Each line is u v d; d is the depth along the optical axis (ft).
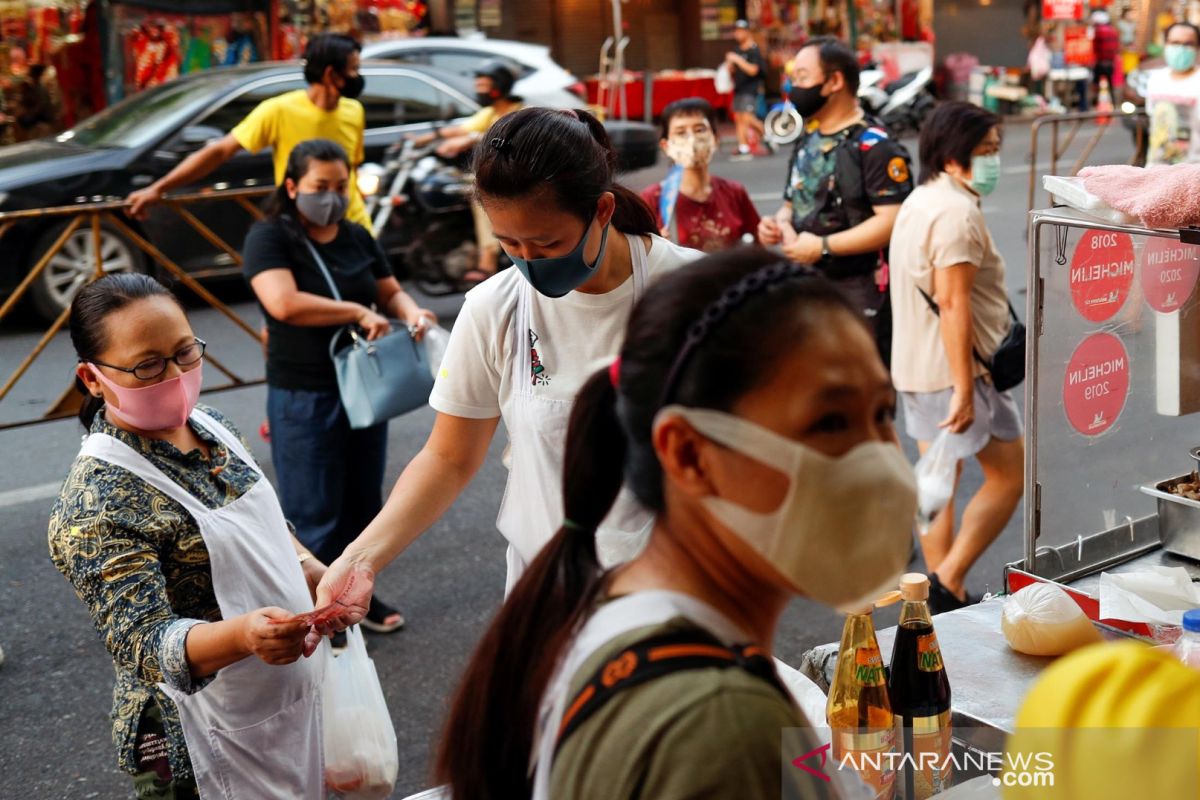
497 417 7.53
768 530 3.33
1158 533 8.50
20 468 19.04
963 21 71.26
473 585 14.90
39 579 15.31
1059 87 68.85
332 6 46.21
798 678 6.25
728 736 3.10
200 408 7.78
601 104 53.88
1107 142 53.57
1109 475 8.29
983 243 12.13
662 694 3.19
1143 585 7.38
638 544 5.15
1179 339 8.29
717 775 3.06
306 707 7.29
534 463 7.24
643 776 3.13
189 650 6.48
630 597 3.47
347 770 7.61
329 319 12.62
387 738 7.79
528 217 6.34
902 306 12.78
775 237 14.88
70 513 6.83
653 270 7.01
